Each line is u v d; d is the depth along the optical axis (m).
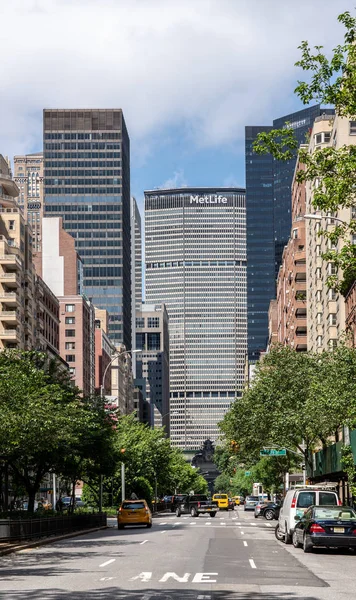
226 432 71.06
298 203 132.62
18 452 44.00
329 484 54.03
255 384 68.75
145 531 50.72
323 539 29.67
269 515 80.38
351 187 29.41
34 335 122.19
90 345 177.38
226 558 27.34
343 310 84.62
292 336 128.88
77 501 112.06
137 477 93.31
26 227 121.19
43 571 22.78
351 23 29.44
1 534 32.88
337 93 29.47
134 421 105.81
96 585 18.88
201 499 91.25
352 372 47.31
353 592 17.70
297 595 16.91
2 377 42.06
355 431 48.06
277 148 31.06
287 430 63.16
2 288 109.81
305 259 125.50
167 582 19.48
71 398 55.41
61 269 181.50
